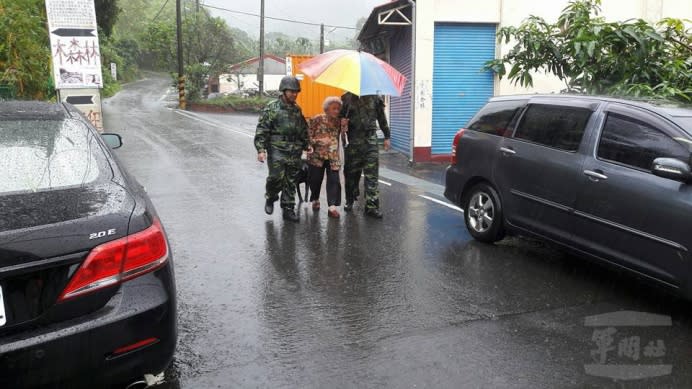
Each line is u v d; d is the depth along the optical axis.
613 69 7.59
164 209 7.34
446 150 12.46
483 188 6.08
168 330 2.76
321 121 7.04
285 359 3.55
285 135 6.66
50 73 11.25
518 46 8.48
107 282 2.56
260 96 33.81
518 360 3.56
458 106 12.34
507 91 12.35
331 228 6.62
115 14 29.98
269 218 7.01
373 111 7.00
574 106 5.21
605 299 4.57
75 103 9.73
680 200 4.03
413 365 3.49
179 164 11.00
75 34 9.58
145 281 2.69
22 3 10.91
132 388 2.91
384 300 4.49
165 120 22.61
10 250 2.34
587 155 4.86
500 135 5.91
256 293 4.60
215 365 3.47
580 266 5.38
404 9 12.62
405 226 6.77
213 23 33.53
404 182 9.98
